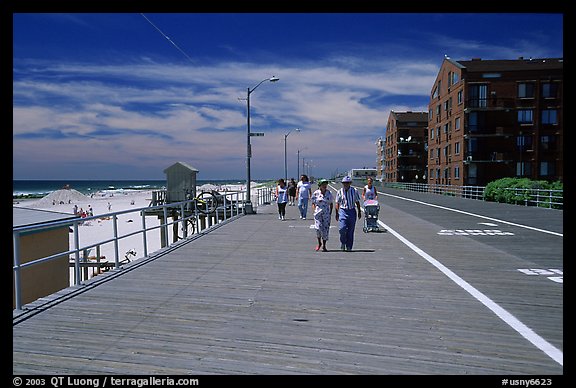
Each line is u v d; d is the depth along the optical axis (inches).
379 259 451.2
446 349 216.4
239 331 239.9
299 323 253.3
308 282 351.3
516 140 2064.5
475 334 236.4
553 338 230.5
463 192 1894.7
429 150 2755.9
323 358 205.6
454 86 2202.3
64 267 609.9
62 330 240.1
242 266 415.8
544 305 288.2
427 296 310.0
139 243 1348.4
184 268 406.0
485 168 2080.5
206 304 290.2
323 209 497.7
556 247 526.9
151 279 361.1
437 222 830.5
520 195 1350.9
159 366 196.7
